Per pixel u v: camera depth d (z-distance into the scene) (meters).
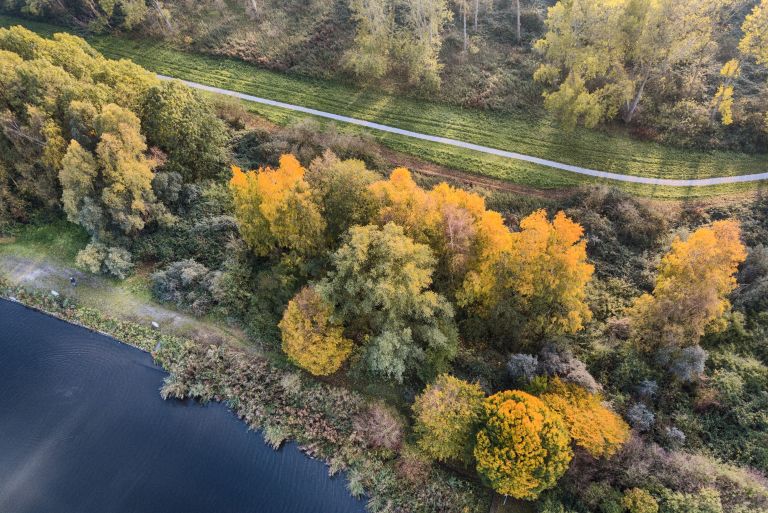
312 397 55.09
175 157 69.31
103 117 60.22
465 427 47.44
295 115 84.44
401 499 49.31
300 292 56.59
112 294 63.22
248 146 78.19
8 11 102.56
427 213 54.53
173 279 62.44
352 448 52.25
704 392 53.69
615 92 77.88
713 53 85.50
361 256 49.34
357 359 55.09
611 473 47.06
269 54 92.38
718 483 46.19
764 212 69.81
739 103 80.50
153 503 49.81
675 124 79.69
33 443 53.28
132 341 59.72
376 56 85.75
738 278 62.16
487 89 86.62
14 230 69.06
